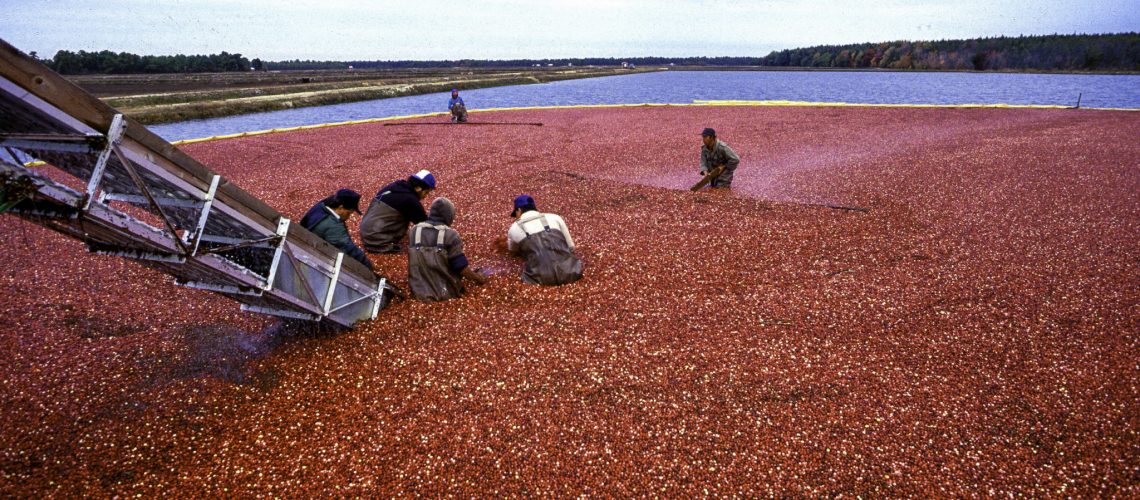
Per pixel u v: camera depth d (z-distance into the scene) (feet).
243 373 14.40
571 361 14.71
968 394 13.10
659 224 26.20
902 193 31.53
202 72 379.14
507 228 26.40
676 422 12.41
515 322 16.72
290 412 12.88
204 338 16.07
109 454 11.53
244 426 12.44
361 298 16.66
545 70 590.55
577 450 11.63
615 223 26.55
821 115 73.36
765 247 23.02
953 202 29.40
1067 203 28.68
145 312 17.60
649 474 10.99
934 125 60.90
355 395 13.43
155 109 91.76
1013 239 23.47
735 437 11.93
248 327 16.79
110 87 178.50
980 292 18.31
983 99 139.23
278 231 13.42
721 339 15.80
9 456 11.35
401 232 23.22
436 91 198.08
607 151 47.78
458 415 12.71
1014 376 13.74
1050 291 18.24
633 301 18.22
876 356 14.79
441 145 51.96
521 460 11.38
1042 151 42.47
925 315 16.90
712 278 20.06
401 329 16.35
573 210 29.04
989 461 11.03
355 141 55.67
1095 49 443.73
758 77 436.76
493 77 331.77
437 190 34.14
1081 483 10.45
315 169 41.50
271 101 116.16
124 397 13.29
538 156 45.60
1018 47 512.63
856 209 28.02
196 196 11.50
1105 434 11.65
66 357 14.90
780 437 11.88
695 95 179.83
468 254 23.07
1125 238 23.15
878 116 71.05
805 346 15.35
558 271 19.25
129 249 11.53
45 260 21.74
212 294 18.86
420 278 18.06
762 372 14.16
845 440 11.73
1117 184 32.07
